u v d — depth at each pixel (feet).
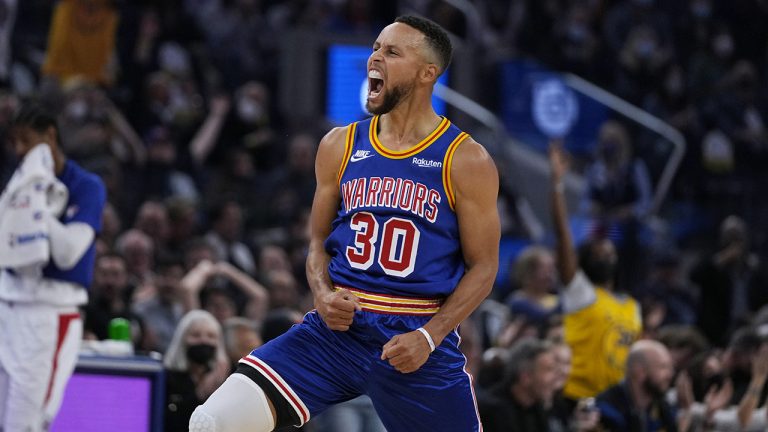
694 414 67.46
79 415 53.62
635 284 107.65
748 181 125.08
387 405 36.76
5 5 98.78
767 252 119.34
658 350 62.49
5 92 88.12
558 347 60.75
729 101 130.72
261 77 119.24
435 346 35.58
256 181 101.14
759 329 70.64
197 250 77.56
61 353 48.03
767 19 149.38
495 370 64.75
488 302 87.30
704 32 143.84
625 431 61.87
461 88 112.78
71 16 96.02
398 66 36.40
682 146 121.19
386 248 36.29
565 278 67.77
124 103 103.96
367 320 36.04
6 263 46.78
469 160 36.45
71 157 88.69
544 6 139.23
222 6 123.65
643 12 138.21
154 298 71.31
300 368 36.47
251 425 35.88
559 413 64.75
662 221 119.55
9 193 47.34
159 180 94.94
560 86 121.39
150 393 54.85
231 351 61.05
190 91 107.65
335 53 103.45
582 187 118.73
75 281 48.06
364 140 37.22
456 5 125.08
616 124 121.19
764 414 65.87
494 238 36.81
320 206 37.91
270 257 82.79
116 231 78.59
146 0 113.19
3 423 47.96
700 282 92.99
